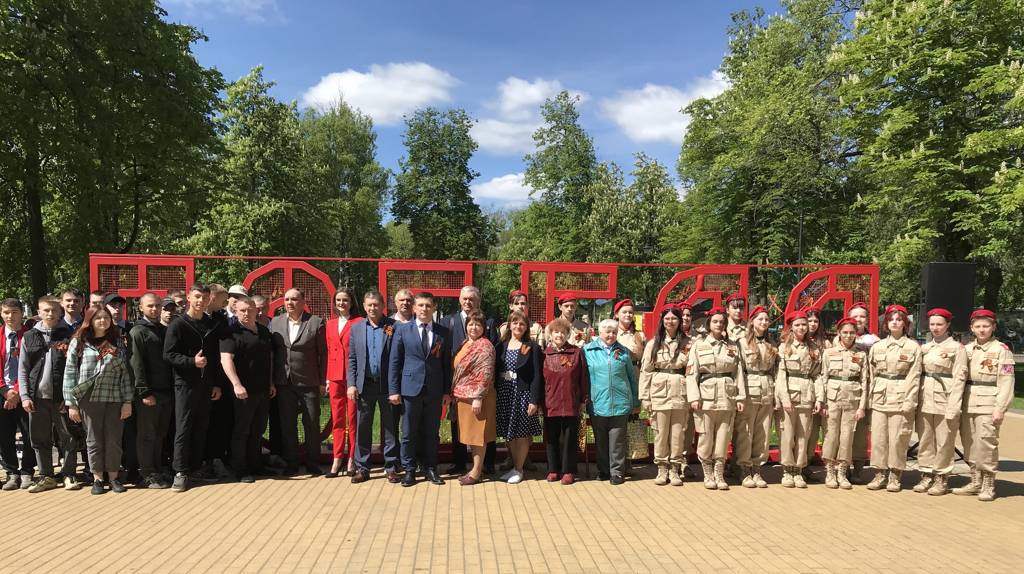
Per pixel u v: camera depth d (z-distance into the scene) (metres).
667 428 5.93
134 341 5.54
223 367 5.68
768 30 23.34
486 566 3.84
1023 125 13.55
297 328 6.09
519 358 5.95
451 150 38.62
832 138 18.81
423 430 5.89
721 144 23.53
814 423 6.18
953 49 14.81
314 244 28.77
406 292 5.95
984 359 5.62
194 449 5.84
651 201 27.20
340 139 41.66
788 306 7.28
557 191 37.09
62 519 4.75
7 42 12.77
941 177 14.77
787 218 19.28
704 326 6.11
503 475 6.05
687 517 4.91
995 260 17.55
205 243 24.36
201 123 17.11
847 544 4.32
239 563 3.88
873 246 18.72
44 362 5.55
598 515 4.93
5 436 5.64
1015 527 4.74
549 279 6.93
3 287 18.56
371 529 4.53
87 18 14.23
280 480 5.96
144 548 4.14
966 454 5.73
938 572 3.82
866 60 16.19
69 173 15.03
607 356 6.02
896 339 5.86
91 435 5.40
